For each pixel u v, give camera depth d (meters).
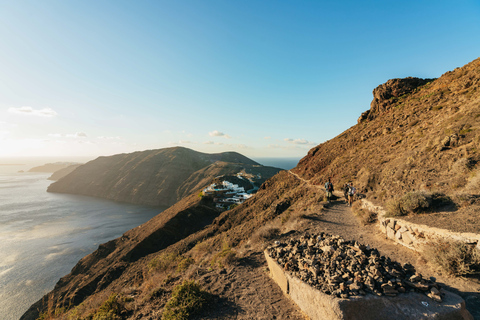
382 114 45.06
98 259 58.62
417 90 43.16
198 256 13.88
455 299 4.22
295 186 42.22
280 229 14.75
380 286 4.46
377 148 28.95
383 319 4.03
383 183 16.05
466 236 5.80
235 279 7.50
